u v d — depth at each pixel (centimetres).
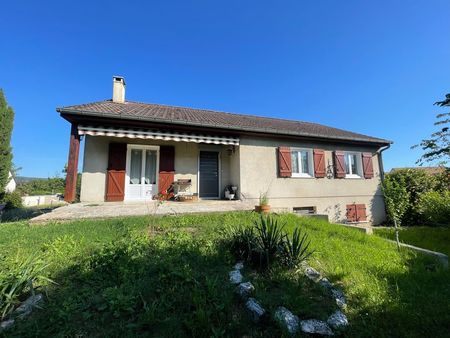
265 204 922
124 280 351
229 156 1302
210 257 446
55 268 389
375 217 1454
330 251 534
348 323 305
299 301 327
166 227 654
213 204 1029
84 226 641
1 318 276
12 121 2297
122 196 1066
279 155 1260
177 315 294
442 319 310
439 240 830
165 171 1157
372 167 1505
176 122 1010
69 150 903
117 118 934
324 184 1354
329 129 1727
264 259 425
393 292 380
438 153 783
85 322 277
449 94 697
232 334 274
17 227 648
